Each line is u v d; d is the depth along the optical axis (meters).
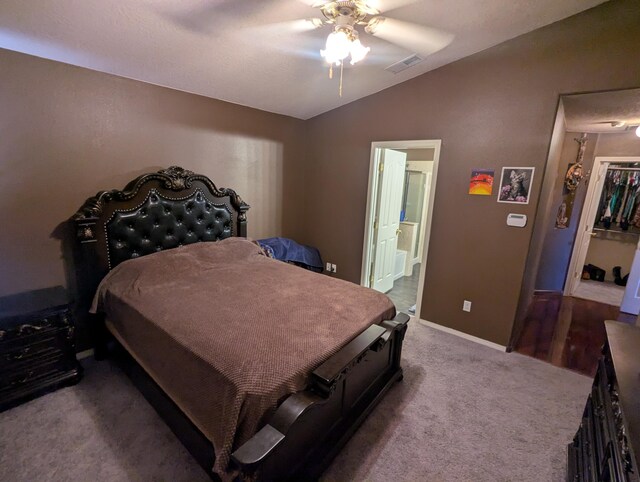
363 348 1.67
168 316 1.89
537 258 3.85
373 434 1.94
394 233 4.47
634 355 1.28
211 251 2.94
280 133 3.92
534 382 2.51
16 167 2.14
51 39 1.95
